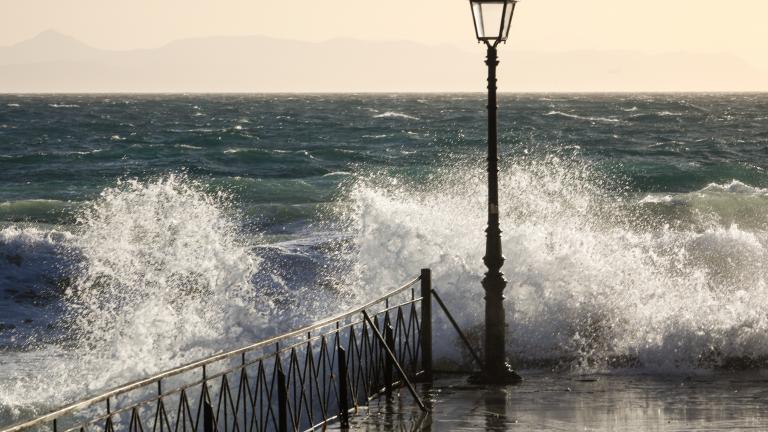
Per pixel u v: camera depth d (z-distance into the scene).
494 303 33.69
